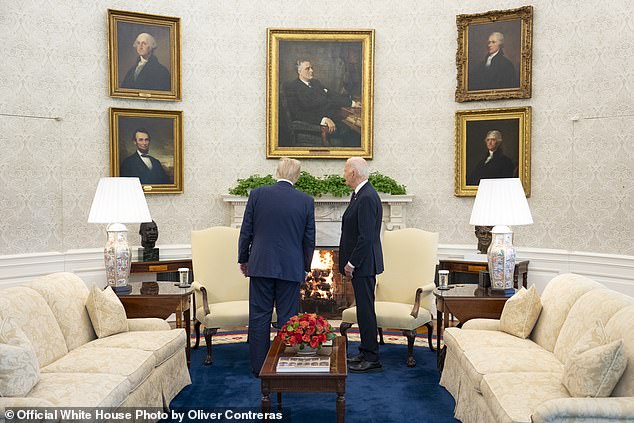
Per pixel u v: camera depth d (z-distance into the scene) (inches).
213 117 294.7
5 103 251.3
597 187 264.2
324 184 284.4
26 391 121.3
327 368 141.3
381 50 298.7
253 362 195.8
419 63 295.3
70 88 267.3
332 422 159.2
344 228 205.6
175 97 285.6
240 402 174.6
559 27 271.4
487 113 282.7
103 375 138.3
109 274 206.7
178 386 181.2
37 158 258.7
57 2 263.3
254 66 297.6
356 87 297.6
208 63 293.0
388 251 239.1
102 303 176.6
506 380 136.1
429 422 160.4
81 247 272.2
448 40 291.3
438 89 293.6
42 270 258.7
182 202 291.9
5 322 127.0
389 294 235.9
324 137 298.8
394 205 289.3
